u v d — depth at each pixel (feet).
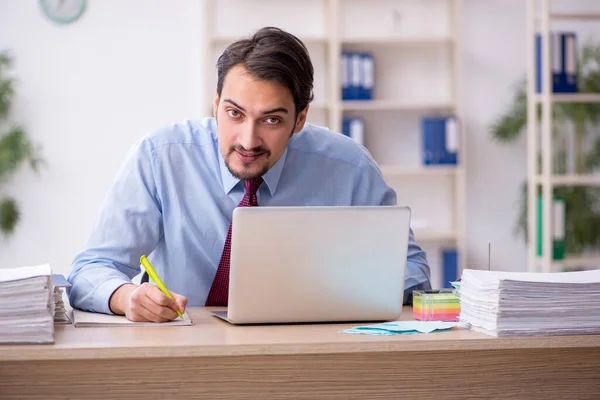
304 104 7.34
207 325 6.59
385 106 19.15
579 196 19.62
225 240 8.12
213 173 8.25
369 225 6.66
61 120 19.07
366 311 6.75
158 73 19.29
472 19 20.21
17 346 5.50
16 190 18.98
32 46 18.94
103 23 19.12
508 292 5.97
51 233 19.11
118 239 7.91
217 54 19.39
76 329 6.33
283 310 6.59
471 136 20.31
